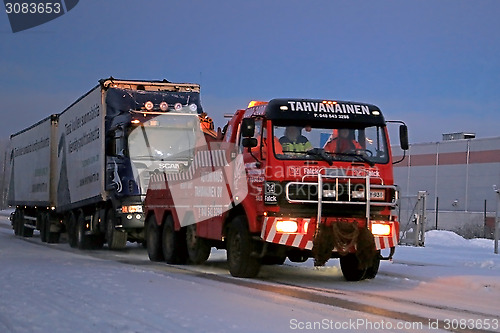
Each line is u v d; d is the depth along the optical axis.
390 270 14.37
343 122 12.30
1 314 8.38
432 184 45.56
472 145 43.34
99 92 19.80
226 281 12.33
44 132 26.12
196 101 19.45
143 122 18.55
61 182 24.03
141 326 7.61
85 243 21.31
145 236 18.06
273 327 7.75
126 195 18.25
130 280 11.88
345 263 13.02
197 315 8.33
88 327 7.57
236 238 12.96
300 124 12.06
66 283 11.23
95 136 20.16
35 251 20.11
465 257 18.08
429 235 27.53
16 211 30.84
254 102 13.03
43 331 7.39
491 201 41.75
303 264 16.22
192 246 15.24
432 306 9.84
